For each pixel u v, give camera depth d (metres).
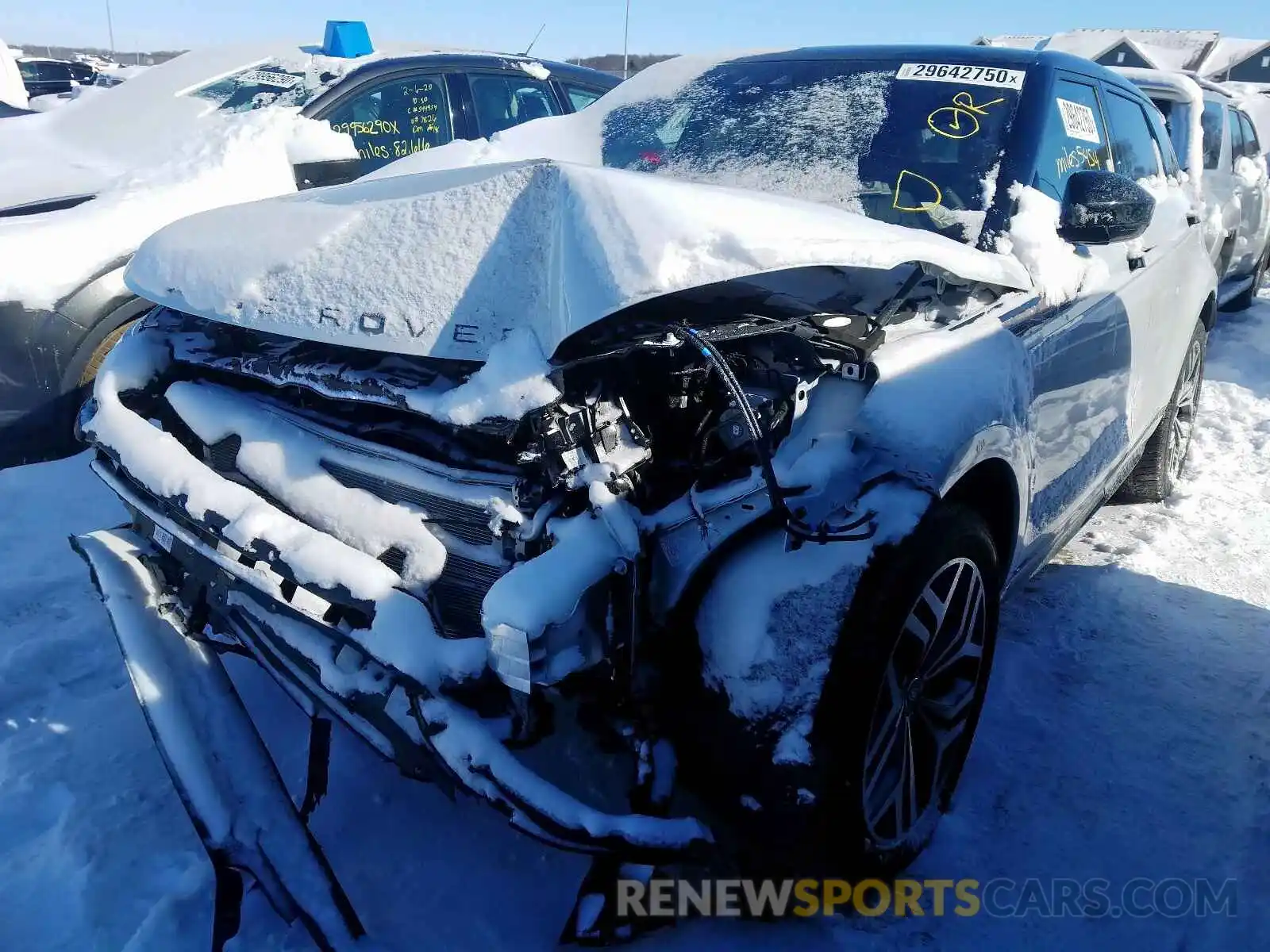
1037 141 2.97
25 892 2.13
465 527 2.01
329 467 2.25
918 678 2.09
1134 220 2.78
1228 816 2.46
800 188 3.05
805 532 1.78
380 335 2.03
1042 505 2.76
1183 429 4.52
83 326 4.11
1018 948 2.05
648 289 1.76
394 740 1.85
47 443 4.19
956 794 2.47
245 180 4.58
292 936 2.01
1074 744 2.70
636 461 1.90
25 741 2.59
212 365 2.52
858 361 2.00
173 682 2.19
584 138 3.71
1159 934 2.11
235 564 2.07
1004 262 2.57
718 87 3.63
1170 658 3.13
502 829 2.30
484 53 5.66
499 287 1.98
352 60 5.35
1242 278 8.38
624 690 1.80
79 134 5.43
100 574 2.36
